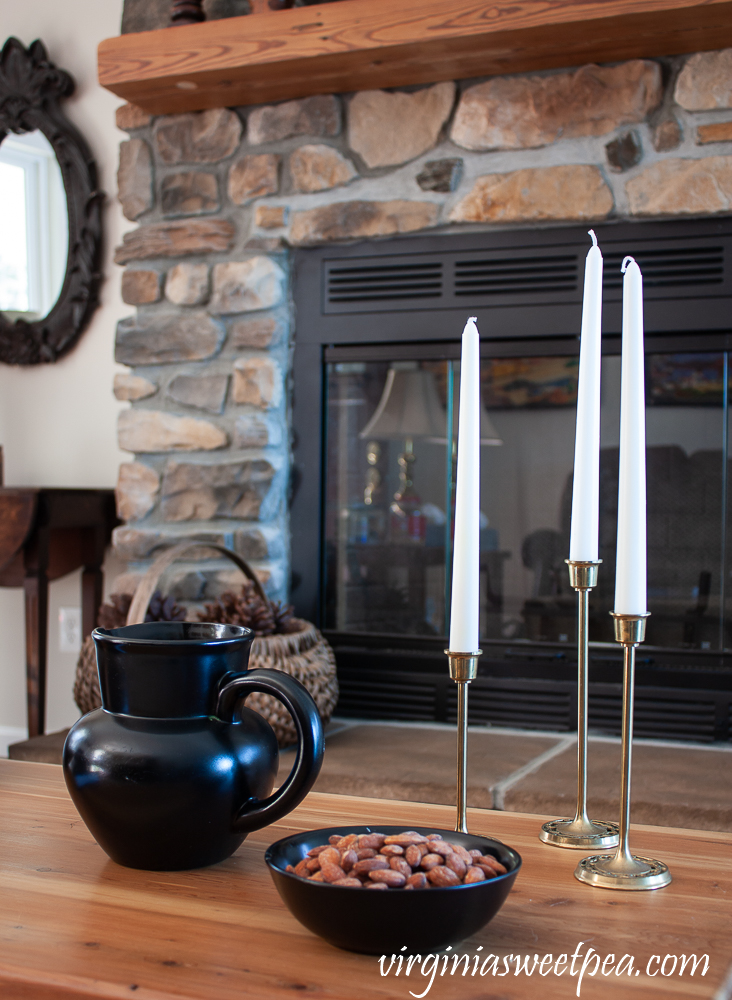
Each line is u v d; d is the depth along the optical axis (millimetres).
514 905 727
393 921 596
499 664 2008
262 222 2086
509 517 2008
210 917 691
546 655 1979
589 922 694
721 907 728
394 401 2098
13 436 2885
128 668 781
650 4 1653
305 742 751
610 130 1857
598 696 1931
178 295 2154
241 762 775
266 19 1884
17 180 2771
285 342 2152
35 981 592
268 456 2102
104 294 2758
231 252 2127
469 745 1823
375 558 2117
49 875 773
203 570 2109
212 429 2127
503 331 1996
